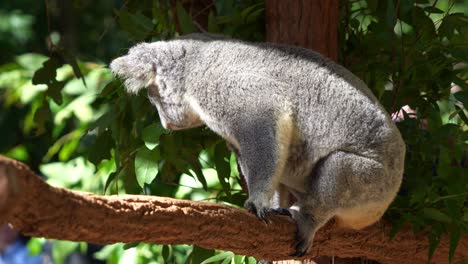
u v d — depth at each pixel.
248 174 7.62
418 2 9.13
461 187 8.25
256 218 7.26
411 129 8.67
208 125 8.16
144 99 9.00
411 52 8.80
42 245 12.51
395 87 8.89
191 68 8.23
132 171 8.94
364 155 7.78
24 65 12.45
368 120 7.84
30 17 19.78
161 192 11.28
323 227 7.90
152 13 9.82
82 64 12.07
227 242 7.11
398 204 8.34
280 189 8.62
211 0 9.59
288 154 7.84
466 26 8.95
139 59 8.52
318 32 8.48
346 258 8.82
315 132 7.82
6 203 5.02
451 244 8.14
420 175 8.48
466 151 8.94
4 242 10.85
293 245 7.60
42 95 10.89
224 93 7.92
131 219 6.29
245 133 7.72
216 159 8.88
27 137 17.36
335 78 7.89
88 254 16.16
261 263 8.68
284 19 8.51
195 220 6.76
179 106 8.41
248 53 8.03
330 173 7.73
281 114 7.67
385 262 8.77
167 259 9.75
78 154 12.07
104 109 11.99
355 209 7.80
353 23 9.17
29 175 5.26
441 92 9.03
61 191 5.70
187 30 8.85
